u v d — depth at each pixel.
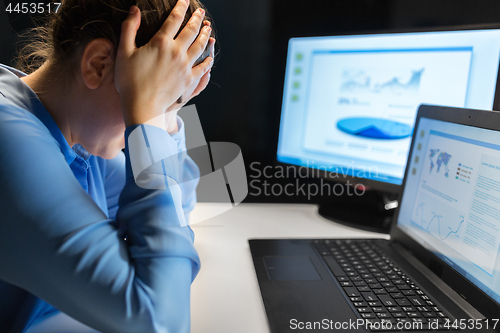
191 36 0.47
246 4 1.04
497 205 0.51
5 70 0.47
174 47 0.46
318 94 0.97
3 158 0.38
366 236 0.86
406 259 0.70
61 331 0.50
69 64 0.46
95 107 0.48
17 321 0.48
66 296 0.38
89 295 0.38
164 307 0.39
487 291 0.51
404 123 0.83
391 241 0.79
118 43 0.45
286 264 0.67
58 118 0.50
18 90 0.46
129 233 0.43
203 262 0.70
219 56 1.07
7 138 0.39
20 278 0.38
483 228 0.53
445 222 0.62
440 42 0.77
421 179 0.71
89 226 0.39
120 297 0.38
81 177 0.60
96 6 0.44
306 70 0.98
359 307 0.53
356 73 0.90
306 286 0.59
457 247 0.58
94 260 0.38
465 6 0.94
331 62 0.94
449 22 0.96
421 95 0.81
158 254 0.41
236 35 1.06
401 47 0.82
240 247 0.78
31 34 0.68
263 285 0.59
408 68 0.82
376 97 0.87
